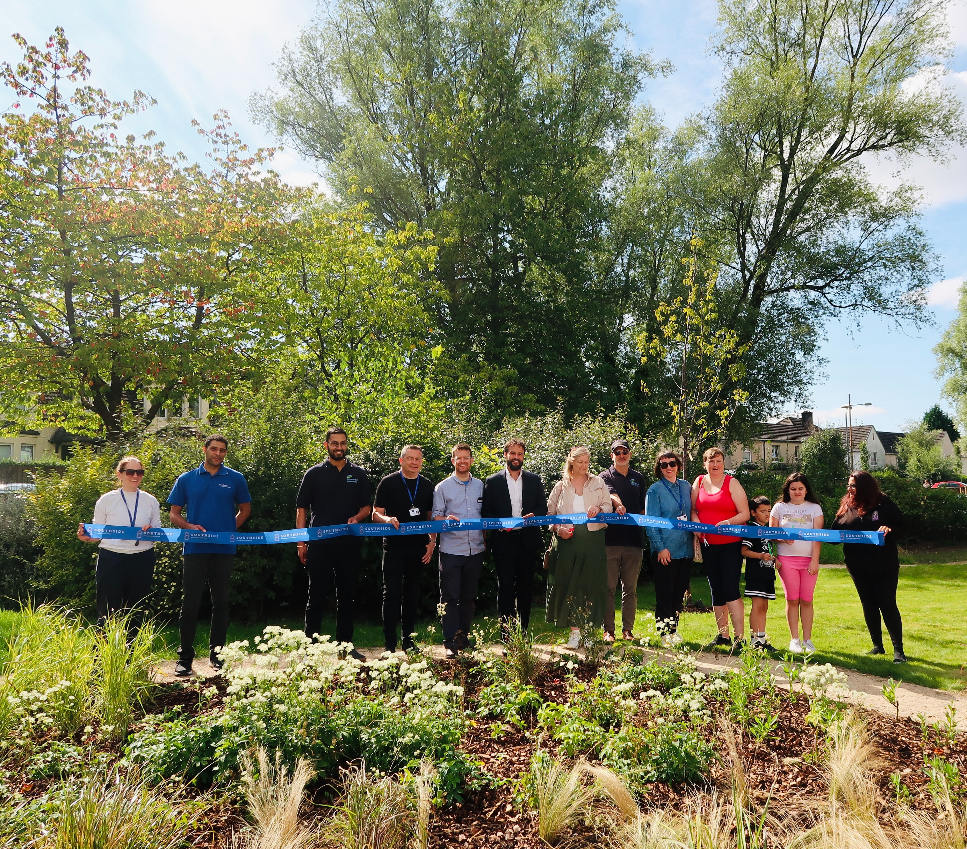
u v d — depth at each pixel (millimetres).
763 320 24672
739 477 21531
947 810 3188
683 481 7137
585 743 3924
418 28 25406
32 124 15242
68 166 16109
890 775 3627
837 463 36281
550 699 4824
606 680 4660
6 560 9875
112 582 6195
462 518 6750
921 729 4371
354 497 6652
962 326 40906
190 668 5992
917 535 18812
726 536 6793
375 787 3193
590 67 25906
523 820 3277
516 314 24984
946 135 23250
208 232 17266
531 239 23484
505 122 23469
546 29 26109
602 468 11875
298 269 20297
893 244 24562
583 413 22938
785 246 24250
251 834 3068
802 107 23328
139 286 16156
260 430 9383
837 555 15836
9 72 15391
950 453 71938
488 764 3814
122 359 15547
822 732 4203
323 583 6492
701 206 24641
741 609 6660
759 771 3756
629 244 26516
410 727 3848
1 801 3301
